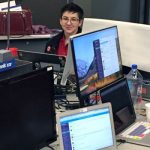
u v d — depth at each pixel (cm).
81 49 179
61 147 154
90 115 163
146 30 211
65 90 230
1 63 164
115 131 184
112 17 475
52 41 310
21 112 144
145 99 229
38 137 155
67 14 299
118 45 216
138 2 471
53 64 231
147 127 197
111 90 194
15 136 143
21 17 425
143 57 217
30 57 237
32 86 149
